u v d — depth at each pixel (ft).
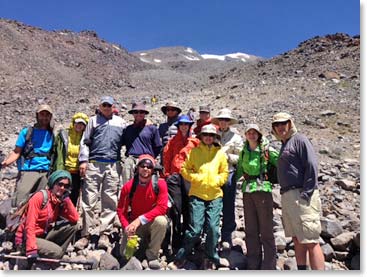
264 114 66.64
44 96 121.19
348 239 21.09
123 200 19.25
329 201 28.58
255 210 19.29
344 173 37.01
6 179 34.19
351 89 84.94
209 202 19.65
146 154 21.12
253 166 19.04
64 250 19.22
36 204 18.30
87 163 21.94
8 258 18.72
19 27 272.10
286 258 20.38
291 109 68.74
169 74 251.19
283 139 17.79
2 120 79.20
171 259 20.06
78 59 258.16
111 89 154.61
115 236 22.17
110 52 315.78
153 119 66.74
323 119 61.21
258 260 19.30
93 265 18.67
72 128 23.06
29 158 21.35
